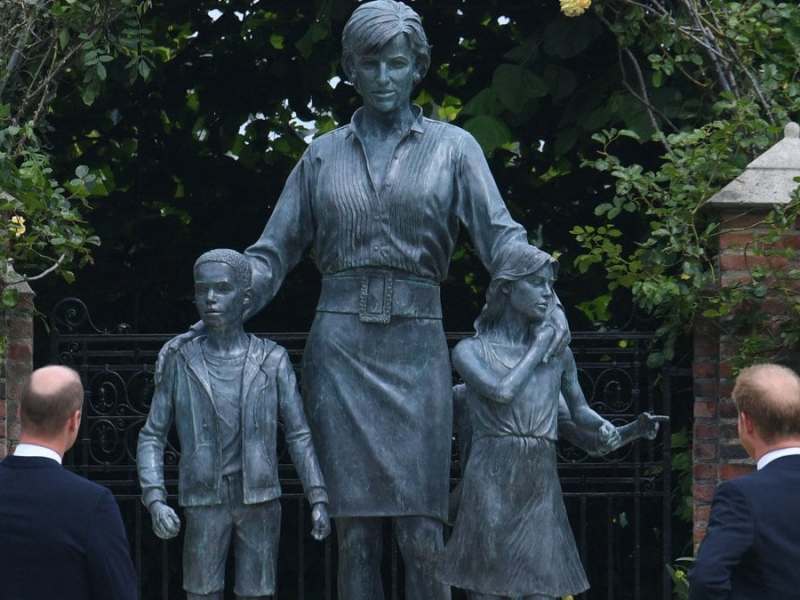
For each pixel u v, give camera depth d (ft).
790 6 35.91
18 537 21.61
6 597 21.49
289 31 42.63
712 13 35.68
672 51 37.68
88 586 21.70
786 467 21.66
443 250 28.43
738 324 32.94
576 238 37.32
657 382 35.91
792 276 32.22
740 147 34.27
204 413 27.55
